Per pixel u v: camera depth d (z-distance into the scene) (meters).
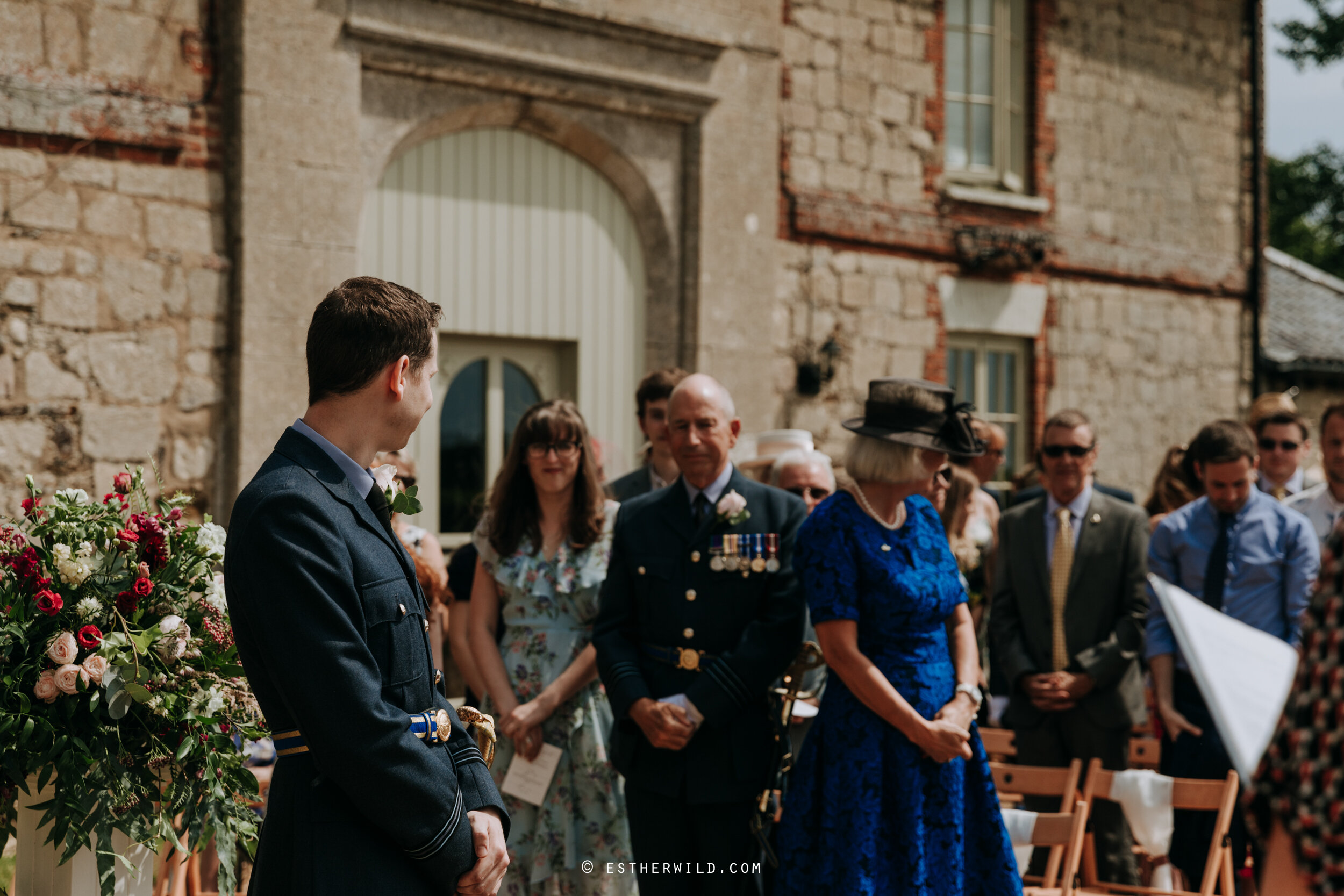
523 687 3.66
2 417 5.12
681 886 3.25
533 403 6.97
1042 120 8.87
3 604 2.45
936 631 3.17
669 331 7.22
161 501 2.78
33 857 2.61
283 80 5.75
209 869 3.80
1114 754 4.39
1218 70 10.06
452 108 6.35
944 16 8.51
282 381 5.80
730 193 7.29
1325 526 4.77
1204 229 9.99
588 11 6.58
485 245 6.62
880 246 8.04
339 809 2.00
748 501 3.41
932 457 3.15
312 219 5.86
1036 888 3.75
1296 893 1.25
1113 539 4.49
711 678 3.17
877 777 3.04
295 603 1.93
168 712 2.41
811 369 7.62
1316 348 11.55
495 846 2.13
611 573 3.48
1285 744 1.30
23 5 5.18
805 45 7.69
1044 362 8.97
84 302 5.34
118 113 5.41
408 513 2.19
